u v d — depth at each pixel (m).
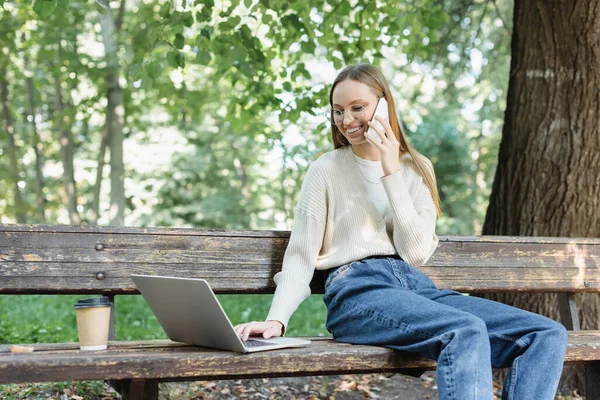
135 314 7.20
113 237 2.85
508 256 3.53
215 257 3.02
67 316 6.79
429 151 17.52
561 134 4.30
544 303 4.24
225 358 2.15
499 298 4.40
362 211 2.82
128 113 14.63
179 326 2.46
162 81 12.76
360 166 2.88
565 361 2.60
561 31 4.32
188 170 20.67
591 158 4.25
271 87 5.54
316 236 2.81
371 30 5.57
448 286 3.39
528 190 4.35
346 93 2.80
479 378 2.19
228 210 21.36
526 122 4.41
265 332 2.52
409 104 15.87
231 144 20.78
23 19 10.60
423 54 6.14
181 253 2.96
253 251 3.09
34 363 1.92
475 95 15.80
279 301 2.68
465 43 7.83
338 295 2.65
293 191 21.16
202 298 2.19
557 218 4.26
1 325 5.29
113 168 13.12
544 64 4.37
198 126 20.30
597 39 4.27
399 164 2.95
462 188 17.98
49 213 20.64
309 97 5.43
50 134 17.89
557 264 3.62
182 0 4.68
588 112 4.27
